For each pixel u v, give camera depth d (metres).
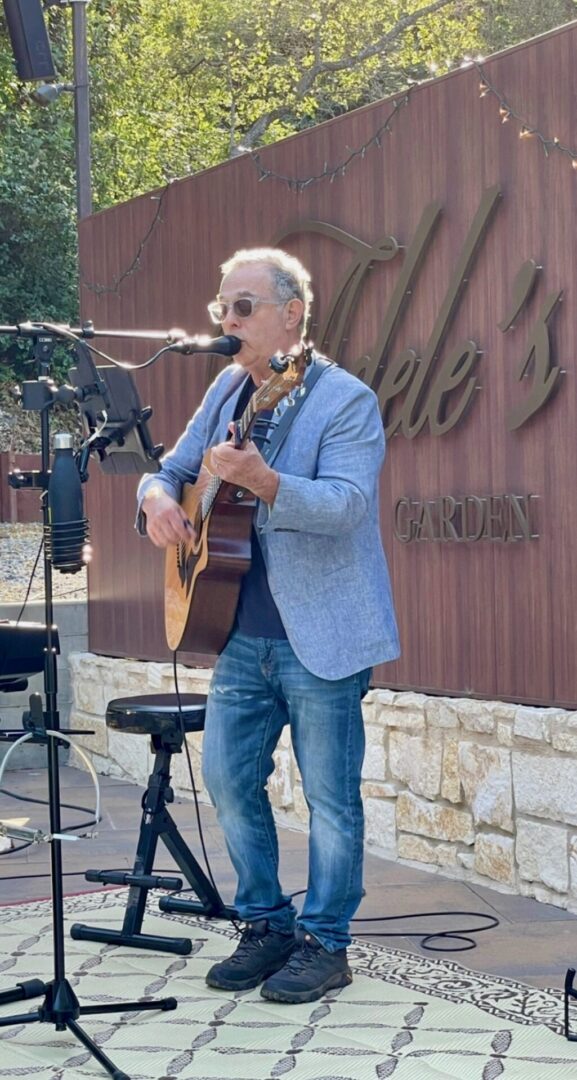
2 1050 3.29
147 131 20.05
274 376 3.14
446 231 4.97
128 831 5.72
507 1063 3.10
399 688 5.26
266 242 6.03
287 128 22.09
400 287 5.15
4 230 17.94
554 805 4.43
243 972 3.67
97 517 7.36
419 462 5.13
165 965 3.91
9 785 6.86
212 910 4.13
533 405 4.53
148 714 4.02
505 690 4.75
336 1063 3.13
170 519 3.57
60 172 18.05
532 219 4.57
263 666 3.62
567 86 4.40
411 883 4.80
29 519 12.68
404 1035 3.29
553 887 4.45
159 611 6.80
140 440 3.32
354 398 3.53
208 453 3.54
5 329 3.21
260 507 3.50
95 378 3.26
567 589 4.47
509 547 4.71
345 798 3.60
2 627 4.20
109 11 19.34
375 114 5.31
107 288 7.34
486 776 4.71
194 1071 3.12
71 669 7.49
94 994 3.66
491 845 4.70
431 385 5.04
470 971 3.77
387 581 3.64
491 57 4.70
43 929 4.30
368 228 5.39
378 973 3.77
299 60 21.45
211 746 3.72
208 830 5.69
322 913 3.62
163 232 6.83
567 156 4.40
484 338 4.79
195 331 6.60
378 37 21.06
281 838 5.54
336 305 5.53
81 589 9.66
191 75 21.42
